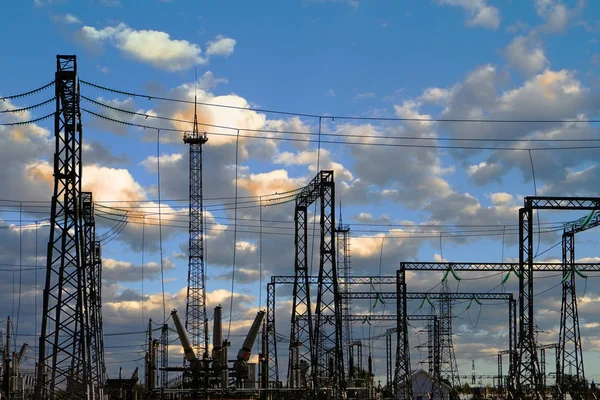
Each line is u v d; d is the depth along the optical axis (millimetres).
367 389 96125
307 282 72875
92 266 75125
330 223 71188
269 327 92438
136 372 93438
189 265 118000
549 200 68938
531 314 68812
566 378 99125
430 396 116688
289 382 83375
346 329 105875
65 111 53219
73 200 52875
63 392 53906
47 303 52156
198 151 119312
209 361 81188
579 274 84875
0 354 85000
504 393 118188
